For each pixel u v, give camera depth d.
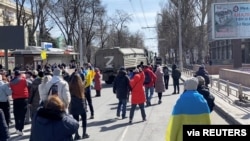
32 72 15.21
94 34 71.50
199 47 61.31
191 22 63.06
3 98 12.53
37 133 5.23
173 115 6.06
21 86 12.68
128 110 17.88
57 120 5.22
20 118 12.68
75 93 11.44
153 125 13.72
